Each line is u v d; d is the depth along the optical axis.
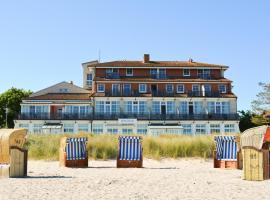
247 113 71.06
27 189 10.36
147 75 63.81
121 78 62.56
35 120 58.62
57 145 24.20
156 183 11.81
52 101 60.00
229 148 18.47
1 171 13.48
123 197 9.19
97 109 59.91
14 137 14.40
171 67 64.12
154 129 57.66
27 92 78.69
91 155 22.86
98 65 63.38
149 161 21.83
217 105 60.91
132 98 60.25
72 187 10.80
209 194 9.70
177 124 59.09
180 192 10.02
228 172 15.89
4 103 74.94
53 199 8.84
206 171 16.33
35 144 24.59
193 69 64.62
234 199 8.95
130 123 58.59
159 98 60.47
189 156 23.70
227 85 62.84
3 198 8.92
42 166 18.38
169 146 23.98
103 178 13.05
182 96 60.59
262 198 9.06
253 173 12.79
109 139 24.83
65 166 18.08
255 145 15.27
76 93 65.88
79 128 58.84
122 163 18.33
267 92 48.25
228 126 59.78
